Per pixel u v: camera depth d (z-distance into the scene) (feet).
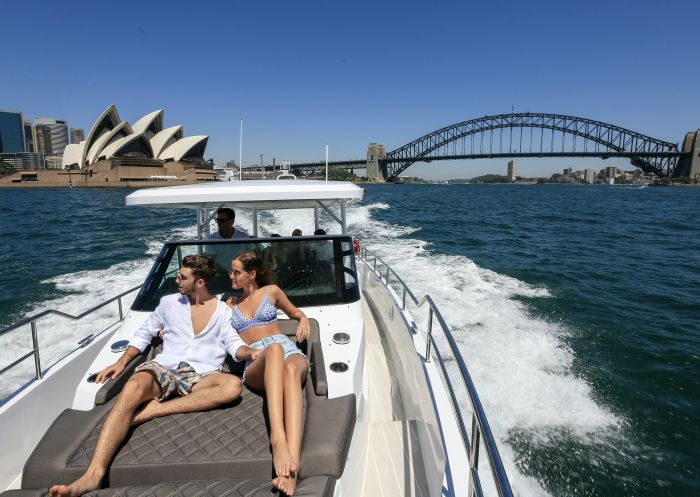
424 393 8.09
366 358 11.94
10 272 37.45
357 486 6.89
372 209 108.58
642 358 19.95
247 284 7.98
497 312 24.79
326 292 10.29
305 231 22.41
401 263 39.42
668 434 14.35
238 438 6.31
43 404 8.11
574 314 25.85
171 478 5.86
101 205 135.44
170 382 6.97
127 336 8.87
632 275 38.47
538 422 14.44
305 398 7.14
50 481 5.82
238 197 9.89
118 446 6.10
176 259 10.42
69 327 22.21
